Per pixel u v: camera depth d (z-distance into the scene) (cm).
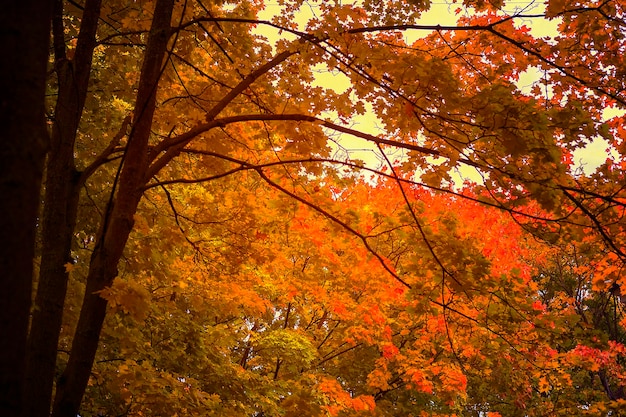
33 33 161
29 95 159
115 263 404
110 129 720
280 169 565
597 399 1307
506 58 543
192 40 604
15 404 154
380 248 783
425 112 431
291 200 576
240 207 647
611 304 1401
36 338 393
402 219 516
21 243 156
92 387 759
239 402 889
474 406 1565
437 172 482
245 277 821
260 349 1116
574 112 403
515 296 561
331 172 557
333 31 449
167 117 532
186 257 793
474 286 505
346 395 789
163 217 689
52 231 423
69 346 746
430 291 512
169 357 805
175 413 621
